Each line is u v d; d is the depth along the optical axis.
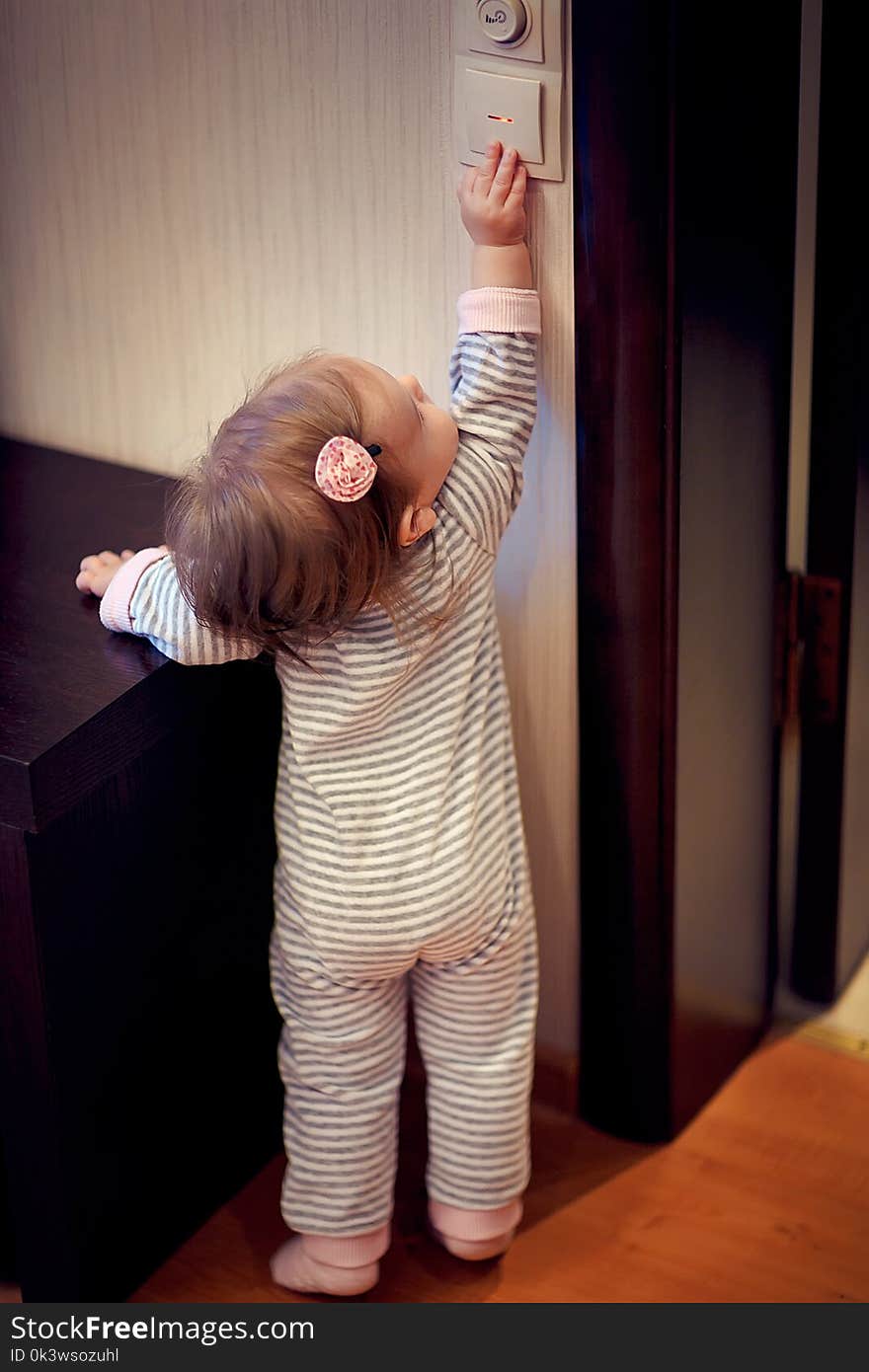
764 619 1.45
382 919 1.21
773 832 1.58
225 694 1.28
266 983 1.47
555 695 1.38
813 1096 1.57
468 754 1.23
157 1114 1.34
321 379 1.06
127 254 1.40
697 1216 1.43
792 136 1.27
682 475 1.22
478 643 1.23
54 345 1.49
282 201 1.30
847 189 1.30
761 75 1.19
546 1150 1.51
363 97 1.22
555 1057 1.54
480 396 1.18
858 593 1.48
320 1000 1.27
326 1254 1.33
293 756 1.23
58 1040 1.19
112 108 1.34
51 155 1.39
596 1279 1.37
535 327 1.20
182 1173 1.40
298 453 1.04
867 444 1.41
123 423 1.49
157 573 1.18
